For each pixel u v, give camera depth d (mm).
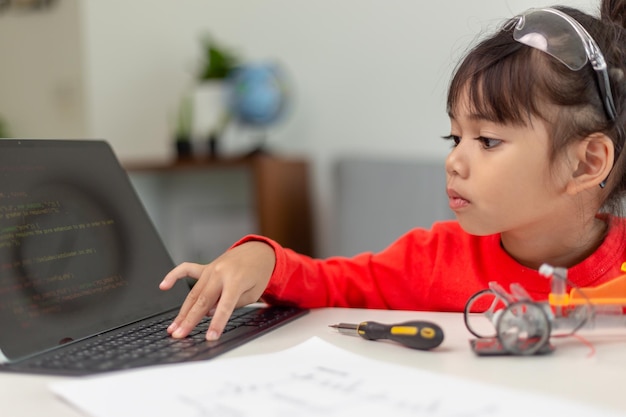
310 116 2652
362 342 640
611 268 824
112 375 516
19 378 542
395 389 477
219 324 663
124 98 2781
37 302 654
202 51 2713
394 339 616
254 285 752
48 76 2832
